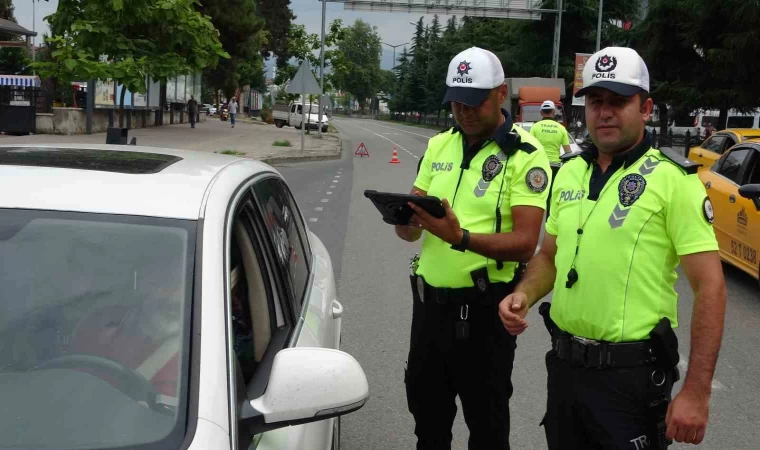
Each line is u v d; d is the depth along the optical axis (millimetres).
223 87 50844
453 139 3701
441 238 3275
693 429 2656
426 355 3688
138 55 10320
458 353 3609
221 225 2553
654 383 2766
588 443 2969
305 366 2305
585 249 2830
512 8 41500
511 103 33875
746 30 25688
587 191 2896
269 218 3320
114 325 2283
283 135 39875
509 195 3494
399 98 108250
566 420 2945
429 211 3195
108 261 2404
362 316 7539
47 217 2502
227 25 39656
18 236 2453
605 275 2781
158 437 2037
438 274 3561
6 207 2525
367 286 8750
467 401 3701
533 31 53562
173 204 2574
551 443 3023
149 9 9867
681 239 2717
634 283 2756
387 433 4941
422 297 3635
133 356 2223
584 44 53188
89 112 25250
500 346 3592
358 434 4914
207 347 2217
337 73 50906
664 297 2793
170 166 2961
